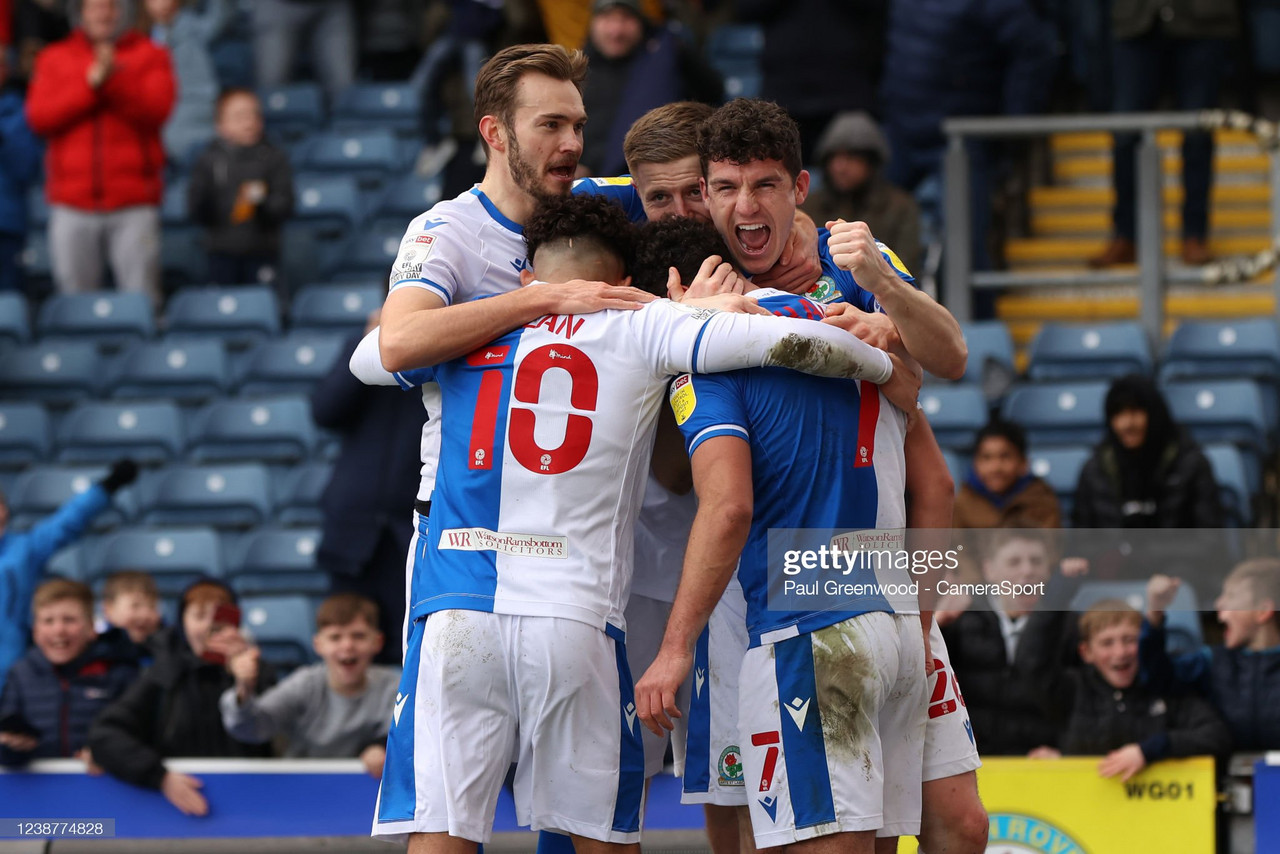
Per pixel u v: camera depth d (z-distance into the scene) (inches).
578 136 479.5
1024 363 1178.6
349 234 1385.3
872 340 441.4
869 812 434.6
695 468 429.7
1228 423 1003.9
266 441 1131.9
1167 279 1078.4
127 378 1210.6
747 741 444.1
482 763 436.8
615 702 439.5
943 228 1129.4
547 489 435.8
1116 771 638.5
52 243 1279.5
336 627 701.9
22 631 804.6
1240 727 649.0
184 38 1524.4
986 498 771.4
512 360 441.7
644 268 467.2
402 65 1619.1
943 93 1174.3
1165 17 1160.2
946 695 478.6
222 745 706.8
